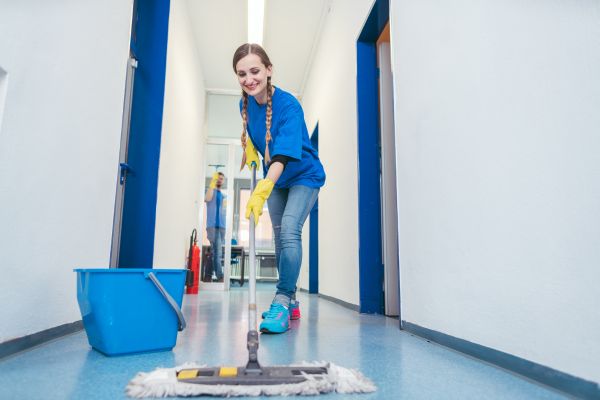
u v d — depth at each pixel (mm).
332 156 3203
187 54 3660
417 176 1466
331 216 3172
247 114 1736
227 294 3916
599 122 692
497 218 971
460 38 1177
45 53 1108
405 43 1617
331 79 3322
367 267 2281
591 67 713
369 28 2359
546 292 805
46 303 1150
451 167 1210
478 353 1044
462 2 1167
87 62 1388
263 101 1618
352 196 2537
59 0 1184
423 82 1434
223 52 4488
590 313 700
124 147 1905
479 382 853
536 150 843
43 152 1104
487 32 1037
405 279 1561
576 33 750
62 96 1208
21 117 998
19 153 992
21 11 992
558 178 781
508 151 936
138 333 1078
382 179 2348
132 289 1074
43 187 1108
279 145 1420
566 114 766
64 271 1248
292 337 1416
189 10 3738
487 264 1010
